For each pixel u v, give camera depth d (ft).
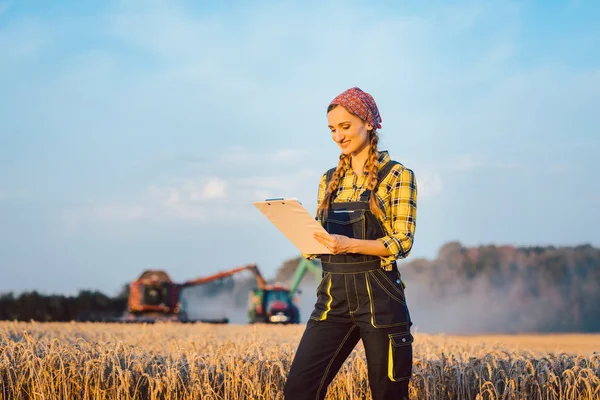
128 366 19.54
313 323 13.01
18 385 18.81
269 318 112.37
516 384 18.71
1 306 116.67
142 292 113.50
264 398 19.40
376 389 12.56
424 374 19.06
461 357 21.15
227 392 19.39
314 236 12.16
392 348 12.42
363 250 12.28
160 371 19.98
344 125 12.79
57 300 119.44
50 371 19.12
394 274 12.71
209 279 120.06
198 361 20.39
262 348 21.85
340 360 13.00
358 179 13.10
